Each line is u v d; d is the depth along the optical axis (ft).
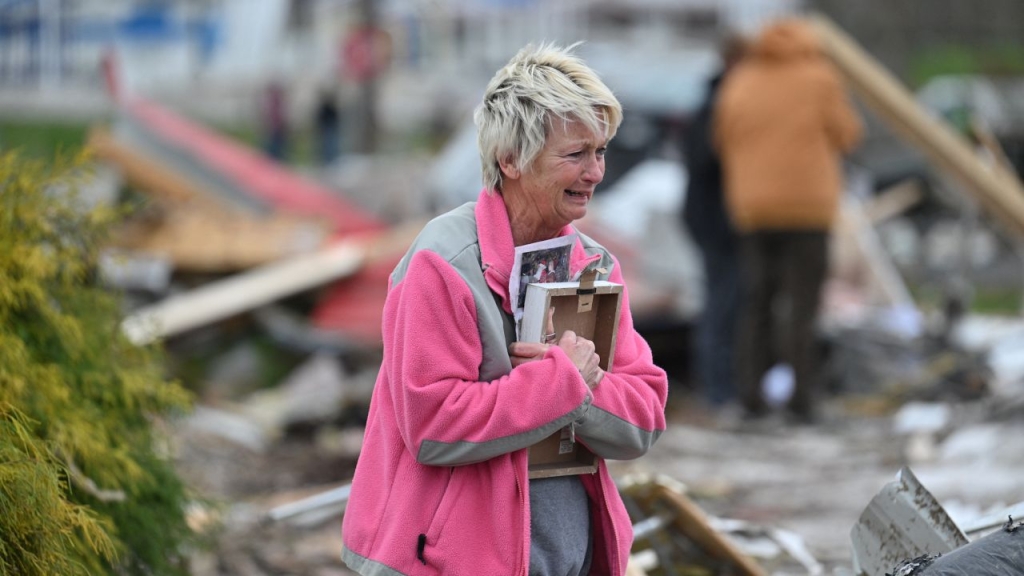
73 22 107.04
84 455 25.98
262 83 134.82
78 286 29.40
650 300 76.95
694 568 30.27
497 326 21.07
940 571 21.45
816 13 168.45
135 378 29.07
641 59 120.67
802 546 34.91
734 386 70.44
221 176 85.51
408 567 20.72
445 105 167.12
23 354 25.80
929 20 171.63
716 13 150.30
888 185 117.19
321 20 148.66
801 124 65.16
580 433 21.52
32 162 28.50
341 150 141.90
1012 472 46.75
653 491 29.32
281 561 39.40
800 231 65.62
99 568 25.32
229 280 76.59
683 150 70.38
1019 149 125.49
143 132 86.33
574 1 155.22
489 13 163.53
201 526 33.42
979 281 109.40
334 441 59.98
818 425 64.18
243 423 60.44
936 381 68.18
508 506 20.83
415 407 20.43
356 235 84.23
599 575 22.58
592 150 21.13
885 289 88.07
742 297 69.82
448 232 21.29
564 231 22.45
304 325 72.95
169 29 112.88
